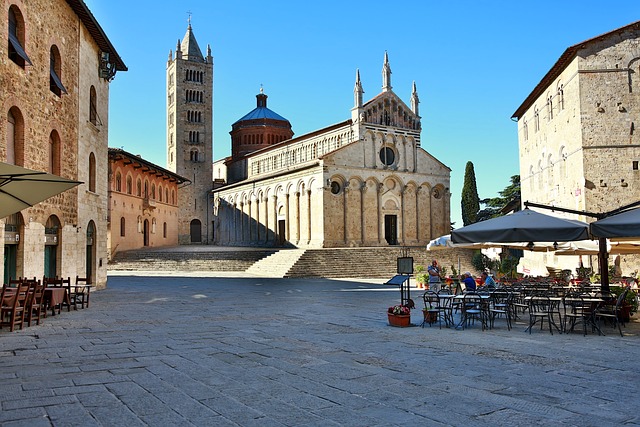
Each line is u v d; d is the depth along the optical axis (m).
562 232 16.02
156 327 17.78
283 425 7.74
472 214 80.62
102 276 34.31
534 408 8.56
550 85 42.12
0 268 19.41
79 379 10.37
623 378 10.55
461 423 7.84
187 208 96.00
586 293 19.66
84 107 29.44
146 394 9.31
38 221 22.95
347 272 52.88
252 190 81.56
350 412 8.34
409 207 71.44
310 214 67.38
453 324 18.23
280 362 12.06
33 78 22.33
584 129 35.44
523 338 15.57
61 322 18.83
